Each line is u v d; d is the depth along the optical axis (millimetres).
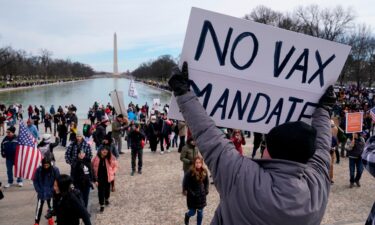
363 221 8961
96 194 11117
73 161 8734
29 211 9469
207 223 8859
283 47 2234
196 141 1750
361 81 70062
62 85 135375
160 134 17688
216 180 1665
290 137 1612
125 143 21250
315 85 2299
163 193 11203
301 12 110938
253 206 1531
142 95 86250
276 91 2268
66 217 5609
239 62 2217
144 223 8797
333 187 12047
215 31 2148
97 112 27906
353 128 11781
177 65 2061
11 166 11562
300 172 1590
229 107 2271
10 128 11570
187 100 1817
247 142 21281
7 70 111688
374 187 12023
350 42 69625
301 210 1520
